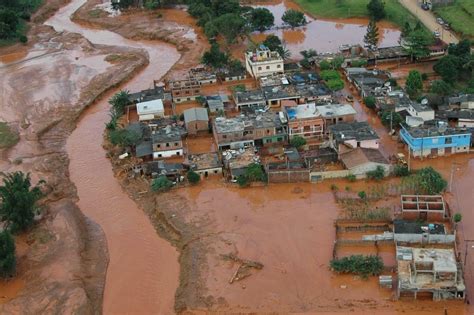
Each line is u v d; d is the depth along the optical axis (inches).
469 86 5472.4
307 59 6491.1
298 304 3191.4
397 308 3102.9
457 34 7003.0
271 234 3779.5
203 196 4254.4
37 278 3540.8
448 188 4109.3
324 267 3444.9
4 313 3292.3
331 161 4512.8
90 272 3634.4
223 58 6441.9
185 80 6018.7
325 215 3924.7
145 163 4662.9
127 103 5698.8
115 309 3321.9
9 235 3553.2
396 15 7844.5
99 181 4640.8
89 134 5447.8
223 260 3577.8
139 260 3718.0
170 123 5182.1
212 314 3171.8
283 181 4323.3
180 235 3868.1
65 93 6333.7
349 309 3127.5
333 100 5349.4
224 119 4943.4
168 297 3373.5
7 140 5364.2
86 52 7696.9
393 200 4001.0
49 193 4473.4
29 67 7253.9
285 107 5059.1
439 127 4566.9
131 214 4192.9
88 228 4082.2
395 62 6441.9
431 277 3157.0
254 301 3235.7
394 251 3531.0
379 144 4751.5
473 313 3029.0
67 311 3262.8
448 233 3511.3
